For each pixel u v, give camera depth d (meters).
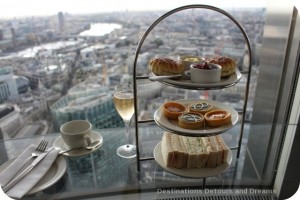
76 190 0.64
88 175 0.68
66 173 0.66
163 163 0.65
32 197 0.58
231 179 0.68
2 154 0.72
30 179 0.58
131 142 0.80
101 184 0.66
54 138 0.80
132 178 0.68
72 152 0.69
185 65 0.63
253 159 0.74
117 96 0.70
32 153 0.67
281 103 0.76
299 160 0.69
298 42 0.68
